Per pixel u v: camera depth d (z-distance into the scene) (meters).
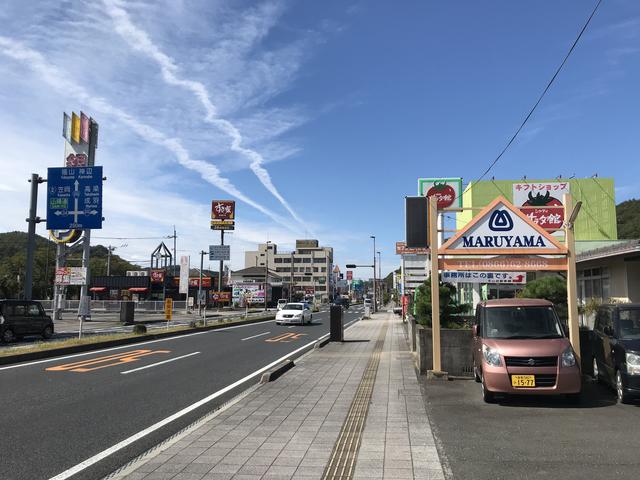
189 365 13.83
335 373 12.19
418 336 11.94
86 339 18.92
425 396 9.23
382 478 4.97
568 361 8.31
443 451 5.87
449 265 10.95
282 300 85.12
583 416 7.61
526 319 9.45
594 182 27.11
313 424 7.21
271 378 11.16
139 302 59.84
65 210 22.25
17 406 8.54
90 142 40.31
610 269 17.72
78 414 8.00
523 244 10.73
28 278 23.42
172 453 5.82
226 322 32.38
